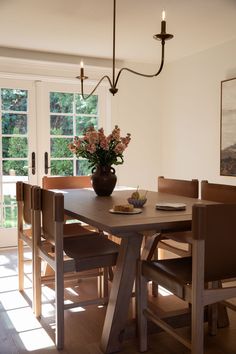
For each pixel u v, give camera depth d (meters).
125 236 2.02
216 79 3.99
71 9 2.94
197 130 4.30
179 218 1.91
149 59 4.57
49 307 2.66
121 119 4.68
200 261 1.63
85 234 2.71
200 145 4.27
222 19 3.17
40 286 2.50
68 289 3.01
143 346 2.06
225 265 1.70
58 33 3.53
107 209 2.20
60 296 2.10
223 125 3.88
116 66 4.54
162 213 2.06
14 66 4.12
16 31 3.47
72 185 3.53
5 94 4.20
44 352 2.07
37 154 4.37
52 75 4.30
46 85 4.38
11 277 3.26
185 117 4.49
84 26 3.34
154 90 4.84
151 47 4.03
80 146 2.80
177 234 2.29
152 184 4.89
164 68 4.83
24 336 2.25
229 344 2.15
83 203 2.45
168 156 4.83
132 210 2.05
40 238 2.50
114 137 2.76
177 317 2.17
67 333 2.28
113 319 2.04
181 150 4.59
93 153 2.77
